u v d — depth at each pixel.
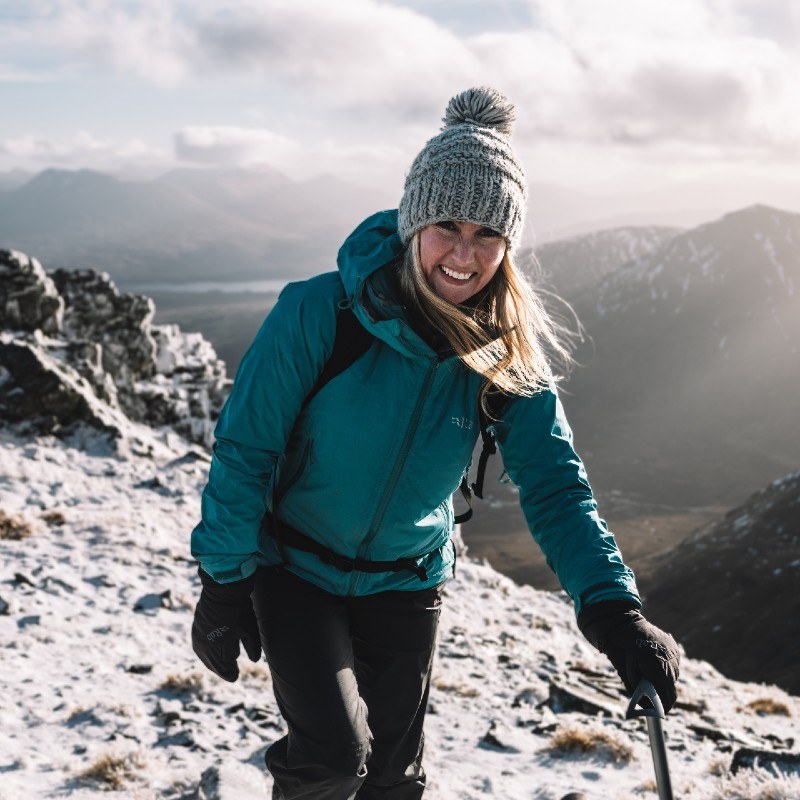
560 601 17.31
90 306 24.73
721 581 132.00
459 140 2.39
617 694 9.66
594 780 6.21
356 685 2.64
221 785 4.77
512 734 7.20
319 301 2.50
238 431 2.48
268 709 6.96
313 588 2.70
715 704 10.73
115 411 21.72
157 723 6.44
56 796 4.87
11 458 17.11
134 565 11.66
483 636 12.30
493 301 2.54
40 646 8.05
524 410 2.64
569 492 2.60
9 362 19.55
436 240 2.38
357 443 2.53
